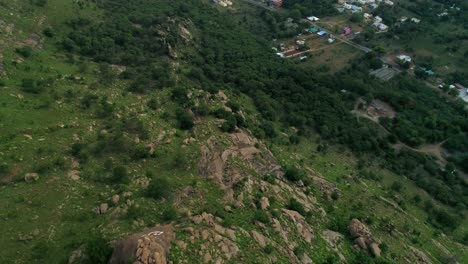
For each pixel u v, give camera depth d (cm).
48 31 10694
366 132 11381
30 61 8938
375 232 6519
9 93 7400
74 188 5391
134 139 6694
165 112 7812
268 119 10494
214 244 4241
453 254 6925
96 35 11700
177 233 4209
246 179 6100
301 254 5022
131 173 5853
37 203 5038
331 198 7206
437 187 9881
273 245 4834
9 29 9662
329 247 5538
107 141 6544
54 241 4534
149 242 3822
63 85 8369
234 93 11000
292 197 6334
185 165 6225
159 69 10325
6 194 5116
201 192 5597
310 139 10400
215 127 7438
